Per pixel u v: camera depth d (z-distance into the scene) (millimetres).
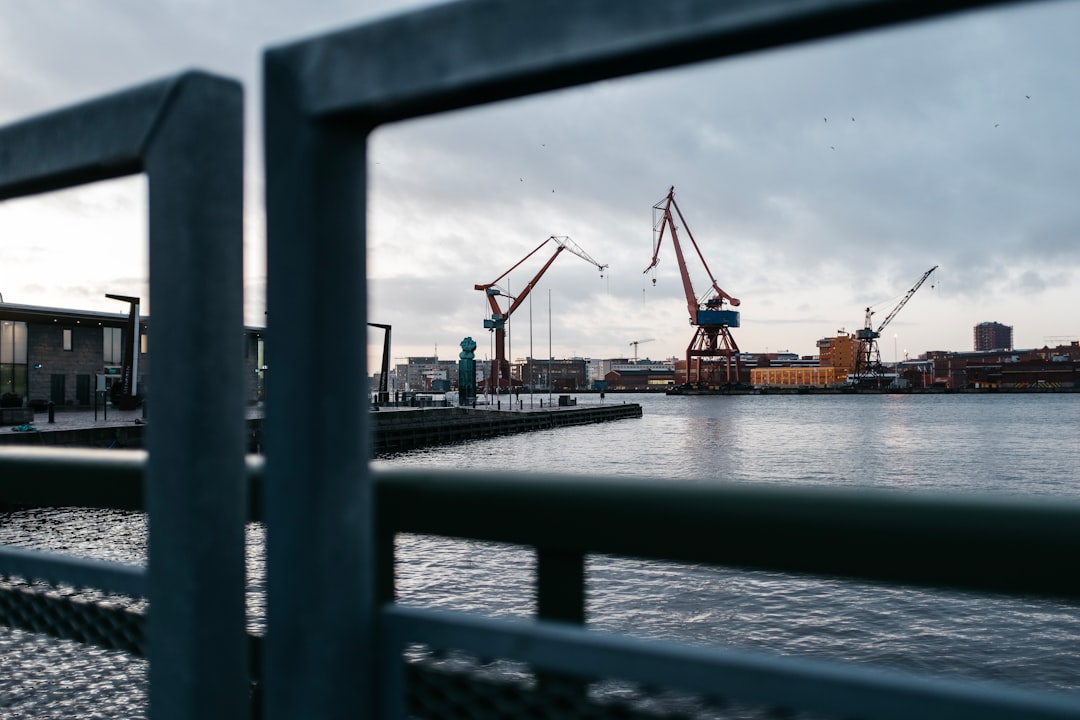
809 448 54906
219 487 663
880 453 50938
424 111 646
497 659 715
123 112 696
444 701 728
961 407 156125
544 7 551
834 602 14758
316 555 647
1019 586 581
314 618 652
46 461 1104
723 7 488
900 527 625
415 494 881
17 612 1015
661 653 645
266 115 680
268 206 676
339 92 634
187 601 651
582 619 805
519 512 809
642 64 546
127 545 17469
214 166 663
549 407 91562
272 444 673
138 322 51875
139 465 1009
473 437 61469
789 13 467
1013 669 11883
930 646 12750
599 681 678
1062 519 566
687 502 721
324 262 651
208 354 653
